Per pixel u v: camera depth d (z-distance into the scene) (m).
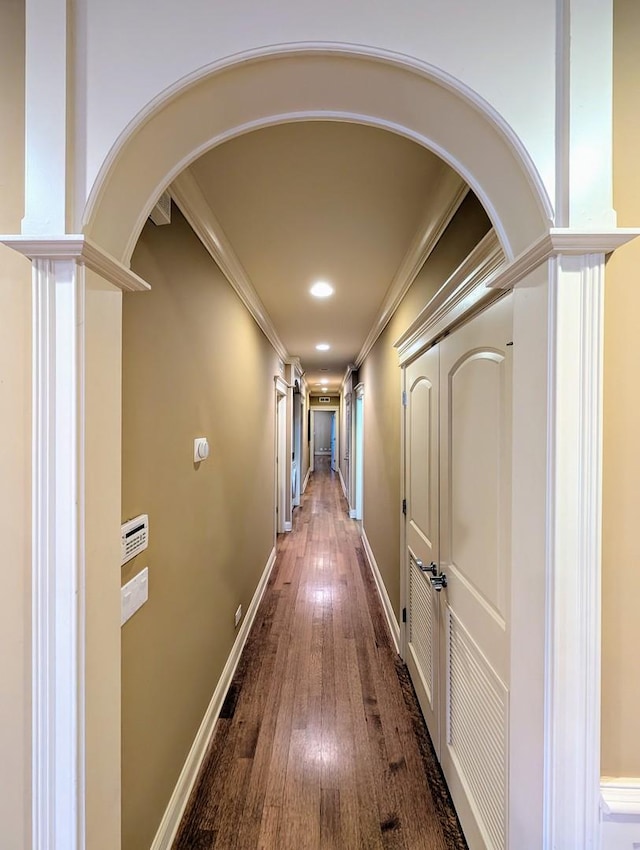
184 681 1.54
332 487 9.43
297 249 2.00
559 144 0.73
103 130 0.73
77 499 0.75
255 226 1.76
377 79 0.77
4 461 0.79
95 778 0.78
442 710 1.63
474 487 1.30
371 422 4.17
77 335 0.74
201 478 1.75
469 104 0.74
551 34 0.73
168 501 1.39
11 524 0.79
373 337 3.85
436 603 1.72
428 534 1.87
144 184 0.85
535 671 0.78
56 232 0.72
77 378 0.74
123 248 0.86
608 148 0.72
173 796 1.41
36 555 0.75
